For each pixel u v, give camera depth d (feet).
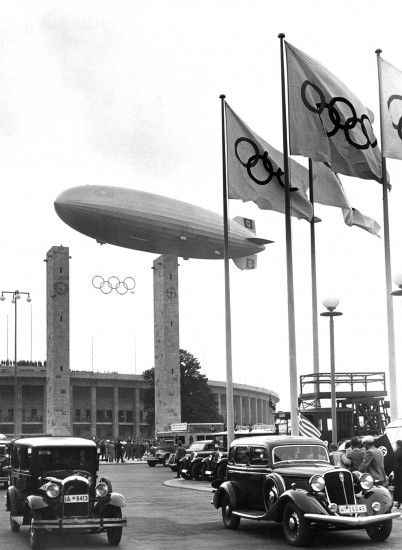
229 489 64.75
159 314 338.95
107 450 245.04
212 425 227.40
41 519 55.11
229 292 113.19
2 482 114.52
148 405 395.96
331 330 90.94
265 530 64.18
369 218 121.70
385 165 98.02
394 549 51.65
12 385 439.22
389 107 97.04
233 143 102.42
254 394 584.81
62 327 327.26
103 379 460.55
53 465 60.70
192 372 385.70
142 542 57.77
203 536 60.80
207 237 255.91
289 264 96.84
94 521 54.60
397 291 87.20
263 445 61.52
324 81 94.43
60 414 319.27
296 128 93.61
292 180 105.09
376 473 63.36
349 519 51.93
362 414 117.39
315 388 117.80
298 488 56.18
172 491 110.93
